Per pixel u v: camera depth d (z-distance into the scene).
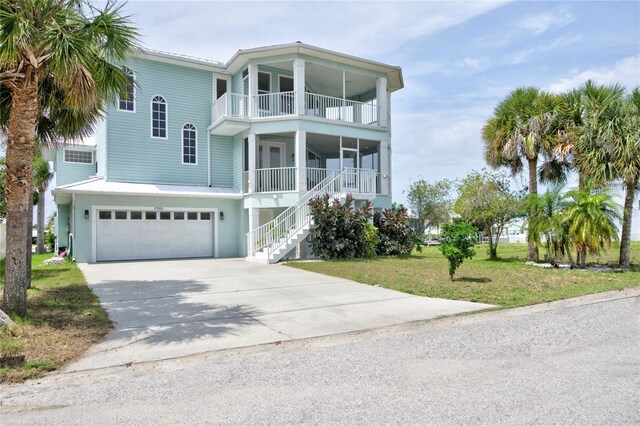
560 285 10.38
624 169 13.30
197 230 19.67
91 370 4.80
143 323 6.99
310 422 3.45
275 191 18.89
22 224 7.21
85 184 17.95
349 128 20.12
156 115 19.67
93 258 17.23
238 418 3.55
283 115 18.88
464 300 8.78
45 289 10.05
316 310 7.97
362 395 4.03
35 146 10.36
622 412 3.55
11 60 6.49
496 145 16.28
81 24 7.24
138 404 3.87
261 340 6.01
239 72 20.69
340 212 16.89
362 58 19.80
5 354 5.14
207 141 20.81
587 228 13.47
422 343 5.82
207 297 9.30
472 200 17.36
